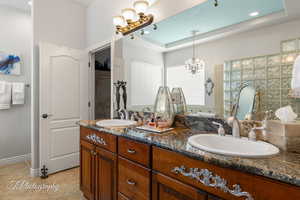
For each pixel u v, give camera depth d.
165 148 1.03
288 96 1.07
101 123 1.80
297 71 1.03
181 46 1.68
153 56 1.91
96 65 3.18
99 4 2.72
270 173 0.64
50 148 2.48
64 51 2.64
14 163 2.87
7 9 2.82
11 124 2.87
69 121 2.69
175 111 1.67
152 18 1.83
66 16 2.84
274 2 1.14
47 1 2.63
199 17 1.53
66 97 2.65
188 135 1.26
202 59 1.53
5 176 2.41
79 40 2.99
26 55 3.00
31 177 2.39
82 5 3.03
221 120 1.36
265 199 0.66
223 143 1.15
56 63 2.55
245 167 0.70
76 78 2.78
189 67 1.62
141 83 2.03
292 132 0.88
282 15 1.10
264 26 1.18
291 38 1.06
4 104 2.71
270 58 1.15
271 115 1.14
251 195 0.69
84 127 1.85
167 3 1.76
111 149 1.45
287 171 0.63
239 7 1.30
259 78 1.21
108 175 1.49
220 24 1.41
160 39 1.84
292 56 1.05
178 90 1.70
